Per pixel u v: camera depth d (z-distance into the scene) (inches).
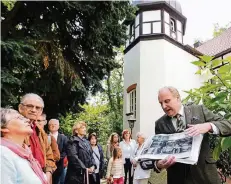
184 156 72.7
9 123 79.6
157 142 81.6
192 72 629.0
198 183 76.6
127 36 322.7
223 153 107.7
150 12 588.4
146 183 239.5
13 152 74.5
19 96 285.1
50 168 126.3
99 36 300.0
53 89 308.5
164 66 562.9
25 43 259.3
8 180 70.2
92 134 266.2
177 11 608.4
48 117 336.8
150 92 562.9
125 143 312.5
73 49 309.0
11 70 250.7
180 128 80.8
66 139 216.7
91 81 328.5
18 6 278.1
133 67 613.6
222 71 86.0
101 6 274.7
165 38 572.7
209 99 93.0
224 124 73.8
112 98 962.1
